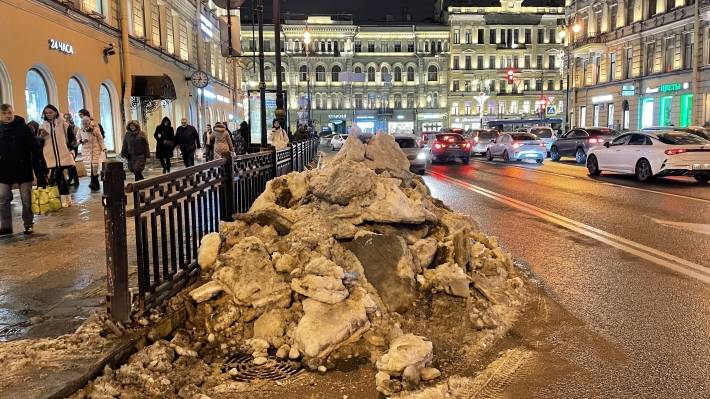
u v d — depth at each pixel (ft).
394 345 12.99
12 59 47.60
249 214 19.79
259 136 88.53
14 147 25.82
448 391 12.12
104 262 20.76
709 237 27.53
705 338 14.98
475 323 15.47
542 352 14.17
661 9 137.18
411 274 16.81
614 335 15.24
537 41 271.69
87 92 63.67
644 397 11.92
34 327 13.76
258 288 15.47
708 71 120.37
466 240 18.89
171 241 16.62
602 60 165.37
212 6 137.18
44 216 32.01
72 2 58.90
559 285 19.76
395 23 278.87
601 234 28.71
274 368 13.11
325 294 14.64
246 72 264.11
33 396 10.34
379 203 19.01
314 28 266.57
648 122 144.87
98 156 44.83
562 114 268.62
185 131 55.72
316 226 18.42
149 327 13.85
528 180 59.21
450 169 77.66
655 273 21.18
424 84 272.51
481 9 269.03
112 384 11.55
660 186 51.47
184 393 11.69
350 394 11.94
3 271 19.43
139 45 80.18
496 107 272.72
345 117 271.08
